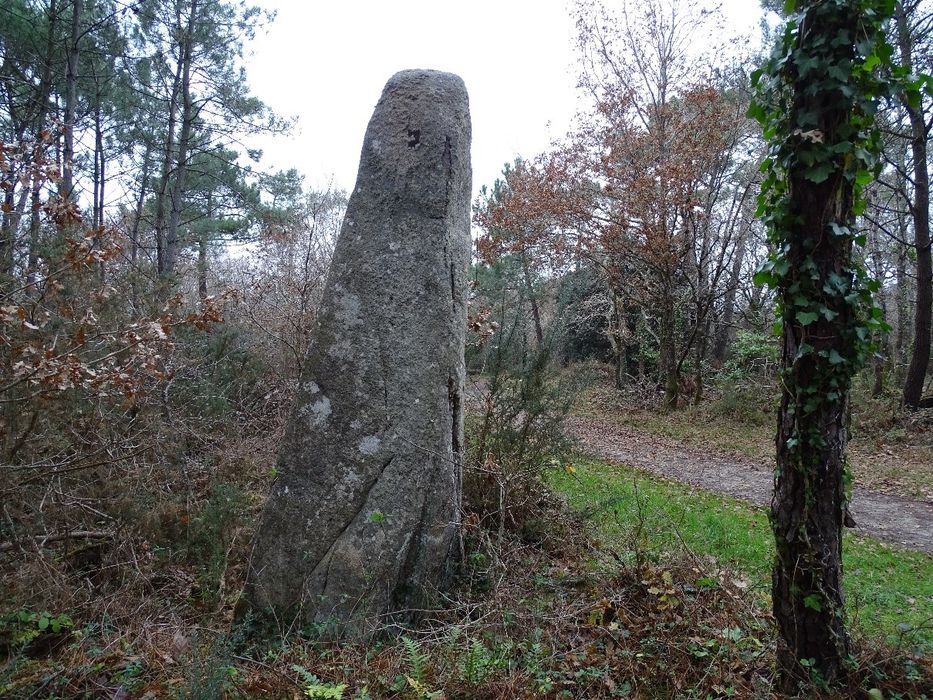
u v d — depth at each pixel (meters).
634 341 20.84
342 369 4.05
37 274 5.08
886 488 9.48
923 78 2.91
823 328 2.93
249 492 5.75
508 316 6.02
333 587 3.85
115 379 4.25
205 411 6.41
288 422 4.12
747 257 22.11
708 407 16.23
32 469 4.46
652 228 15.95
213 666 2.92
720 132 15.89
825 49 2.77
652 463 11.20
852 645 3.24
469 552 4.62
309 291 9.45
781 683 3.14
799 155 2.86
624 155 16.50
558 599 4.13
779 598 3.15
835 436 2.98
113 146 17.22
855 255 3.90
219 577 4.18
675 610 3.87
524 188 17.39
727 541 6.15
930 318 13.21
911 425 12.50
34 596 3.85
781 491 3.11
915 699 2.98
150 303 6.80
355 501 3.94
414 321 4.09
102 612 3.92
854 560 6.25
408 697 3.12
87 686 3.12
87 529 4.77
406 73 4.36
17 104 13.27
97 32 13.66
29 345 4.10
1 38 12.45
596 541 5.29
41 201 4.71
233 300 8.01
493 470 5.17
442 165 4.24
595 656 3.48
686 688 3.23
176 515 4.80
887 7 2.82
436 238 4.18
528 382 5.57
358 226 4.20
